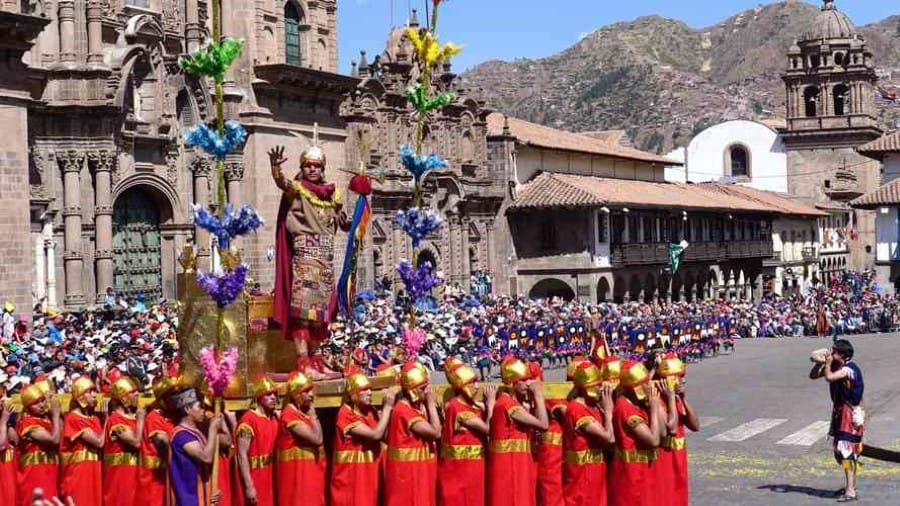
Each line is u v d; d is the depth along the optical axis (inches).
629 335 2237.9
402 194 2618.1
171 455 631.2
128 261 1941.4
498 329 2073.1
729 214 3826.3
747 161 5182.1
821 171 5113.2
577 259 3053.6
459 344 1897.1
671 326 2277.3
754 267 4033.0
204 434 651.5
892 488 939.3
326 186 743.1
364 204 758.5
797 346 2615.7
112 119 1840.6
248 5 2090.3
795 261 4495.6
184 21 2033.7
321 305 730.8
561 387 705.6
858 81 5088.6
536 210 3063.5
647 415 687.1
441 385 729.0
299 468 672.4
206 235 2023.9
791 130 5137.8
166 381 651.5
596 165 3545.8
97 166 1828.2
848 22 5201.8
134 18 1904.5
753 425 1309.1
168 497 642.2
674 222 3503.9
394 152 2637.8
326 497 692.7
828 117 5098.4
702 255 3617.1
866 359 2170.3
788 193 5113.2
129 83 1911.9
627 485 686.5
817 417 1366.9
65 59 1800.0
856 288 4173.2
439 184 2795.3
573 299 3063.5
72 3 1800.0
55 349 1298.0
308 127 2217.0
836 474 1007.0
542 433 695.7
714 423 1331.2
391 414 680.4
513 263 3100.4
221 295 647.1
